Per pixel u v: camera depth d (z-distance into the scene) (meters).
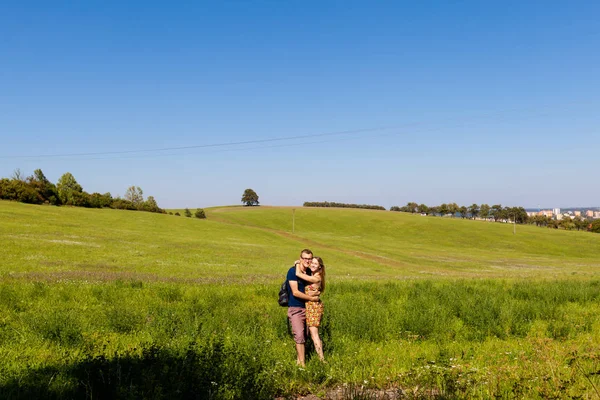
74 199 83.00
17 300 11.47
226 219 128.50
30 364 5.84
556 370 5.98
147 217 79.06
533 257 80.06
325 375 6.12
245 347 6.69
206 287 16.59
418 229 120.31
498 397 5.02
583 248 100.38
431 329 9.30
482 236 111.88
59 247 35.56
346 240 83.50
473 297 13.01
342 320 9.18
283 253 49.56
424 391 5.38
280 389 5.63
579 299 14.76
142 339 7.53
